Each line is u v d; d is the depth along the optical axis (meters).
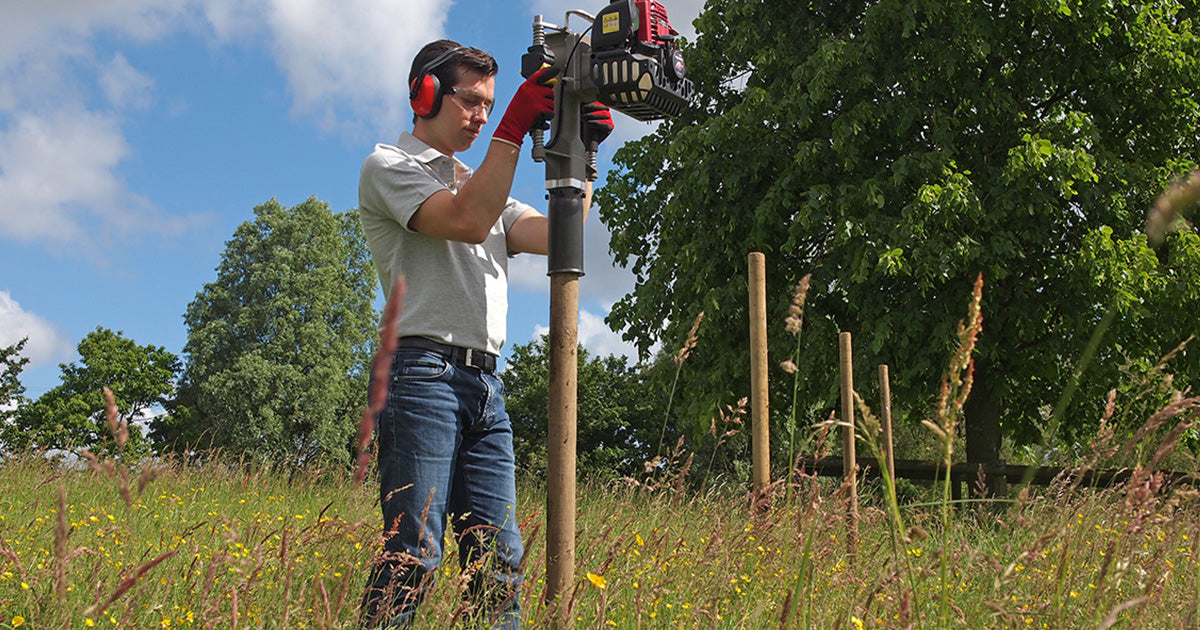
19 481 5.67
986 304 11.48
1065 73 12.46
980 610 1.87
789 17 13.82
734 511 3.40
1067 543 1.89
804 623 1.87
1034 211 11.41
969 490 11.36
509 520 2.61
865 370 11.68
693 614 2.28
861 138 11.91
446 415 2.45
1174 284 11.41
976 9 11.95
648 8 2.29
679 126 14.64
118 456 1.07
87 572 2.54
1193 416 1.75
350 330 44.50
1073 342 11.42
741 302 12.53
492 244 2.75
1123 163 11.94
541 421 44.97
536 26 2.38
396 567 2.29
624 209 14.97
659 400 14.34
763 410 4.14
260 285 44.03
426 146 2.66
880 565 2.24
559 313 2.29
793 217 12.28
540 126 2.38
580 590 2.23
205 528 3.92
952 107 12.66
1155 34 12.52
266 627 2.03
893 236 11.23
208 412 42.12
